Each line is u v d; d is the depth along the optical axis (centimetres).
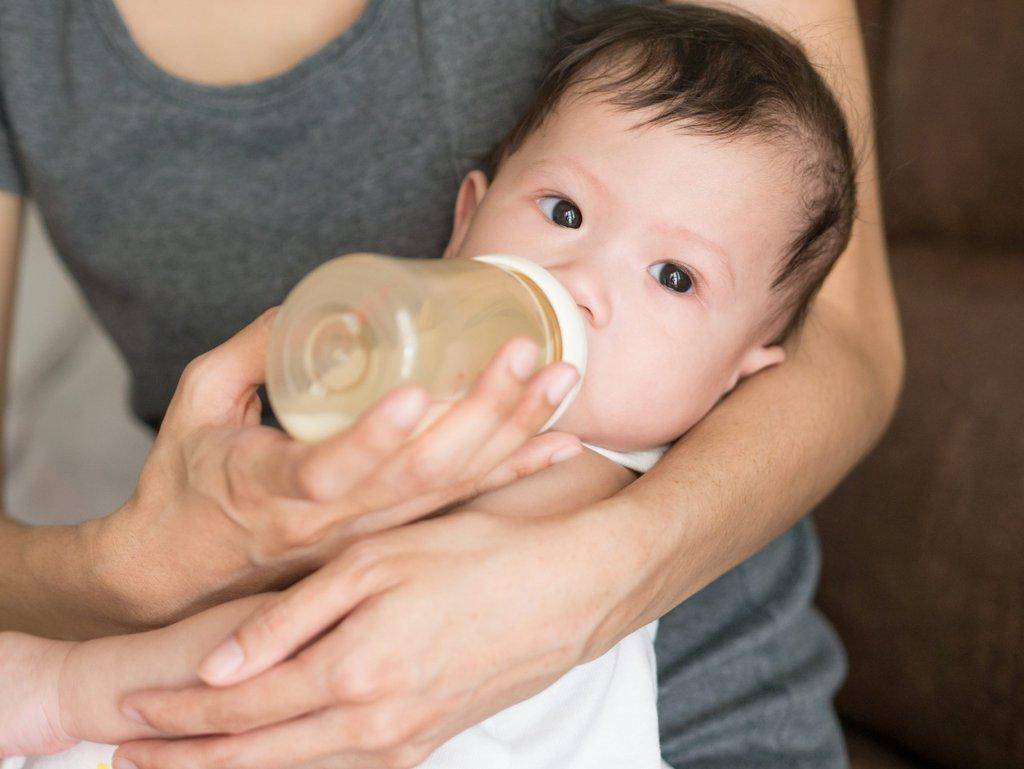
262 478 52
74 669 64
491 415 49
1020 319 111
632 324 73
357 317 46
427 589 53
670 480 67
